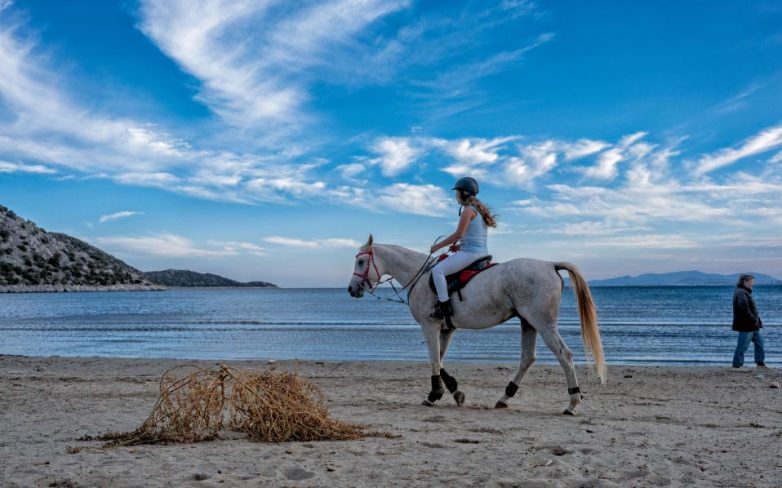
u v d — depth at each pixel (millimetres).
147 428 6367
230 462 5230
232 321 42250
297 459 5359
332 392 10656
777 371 14102
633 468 5129
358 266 9602
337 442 6184
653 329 31547
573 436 6605
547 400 9906
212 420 6895
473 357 19281
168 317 49906
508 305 8289
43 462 5219
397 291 9469
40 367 15234
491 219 8914
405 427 7145
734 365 14922
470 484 4590
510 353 20391
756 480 4820
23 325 39281
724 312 51156
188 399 6410
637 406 9188
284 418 6340
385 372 13969
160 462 5215
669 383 12195
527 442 6223
